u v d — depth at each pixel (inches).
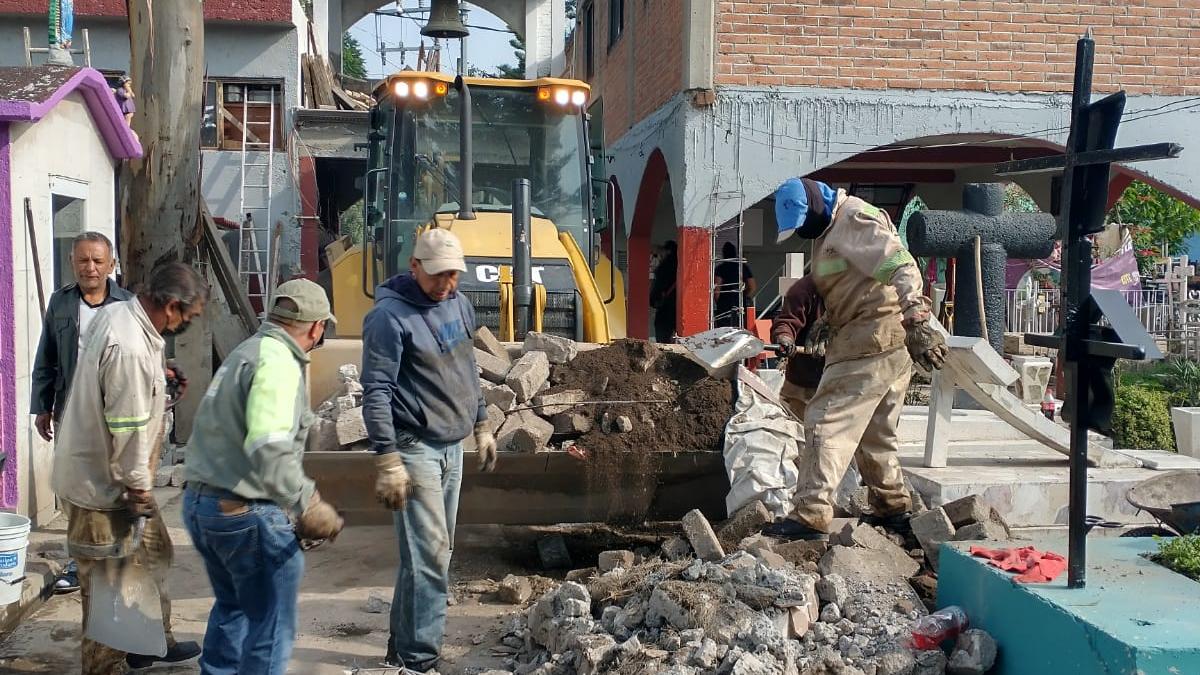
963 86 451.2
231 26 637.9
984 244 354.0
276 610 152.1
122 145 332.5
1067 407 164.4
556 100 331.9
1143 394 403.2
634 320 596.4
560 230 333.4
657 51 512.1
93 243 223.5
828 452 207.8
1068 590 162.4
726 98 444.1
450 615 222.1
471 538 281.6
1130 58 455.5
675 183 462.0
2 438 261.1
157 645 180.2
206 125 642.8
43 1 617.9
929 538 209.3
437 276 178.9
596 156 354.3
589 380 252.8
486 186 333.4
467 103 296.7
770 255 736.3
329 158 656.4
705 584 182.2
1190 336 685.3
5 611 210.1
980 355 251.8
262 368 145.9
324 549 272.2
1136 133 457.4
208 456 148.7
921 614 182.7
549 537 264.2
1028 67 453.1
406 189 322.3
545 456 232.5
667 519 247.3
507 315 288.0
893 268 197.0
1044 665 157.1
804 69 446.6
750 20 442.6
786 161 448.5
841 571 192.5
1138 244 977.5
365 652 201.6
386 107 340.8
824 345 217.6
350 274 328.5
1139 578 167.8
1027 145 513.3
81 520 174.2
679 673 161.6
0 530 195.8
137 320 170.9
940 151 607.5
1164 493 222.1
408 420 179.5
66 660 197.3
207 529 148.3
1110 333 156.7
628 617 182.9
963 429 313.9
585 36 810.8
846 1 444.8
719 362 249.3
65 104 291.9
